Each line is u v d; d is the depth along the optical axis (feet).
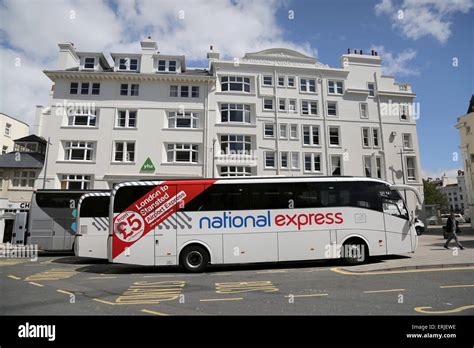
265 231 43.62
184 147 103.76
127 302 26.00
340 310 22.17
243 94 110.22
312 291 28.17
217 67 110.73
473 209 116.06
